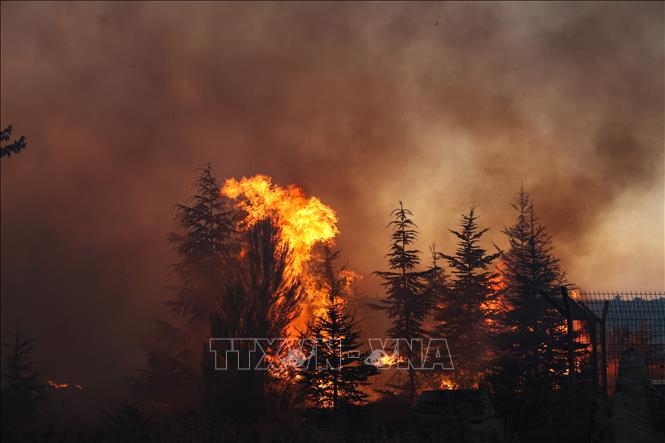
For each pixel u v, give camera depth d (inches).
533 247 2471.7
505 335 2080.5
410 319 2503.7
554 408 1176.2
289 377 2064.5
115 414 2743.6
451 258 2586.1
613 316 1215.6
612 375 1194.0
